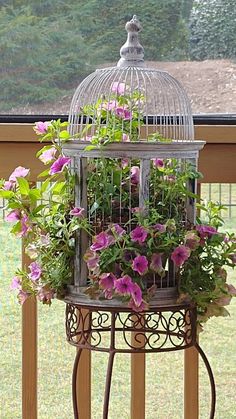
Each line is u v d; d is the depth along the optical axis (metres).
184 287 1.87
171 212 1.92
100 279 1.79
